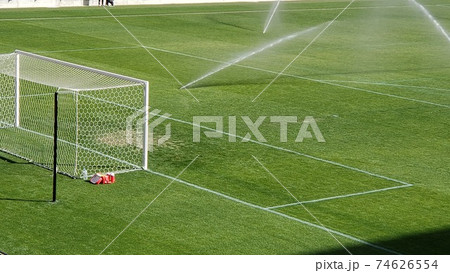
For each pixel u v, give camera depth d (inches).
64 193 678.5
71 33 1439.5
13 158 763.4
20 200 658.8
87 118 905.5
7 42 1333.7
